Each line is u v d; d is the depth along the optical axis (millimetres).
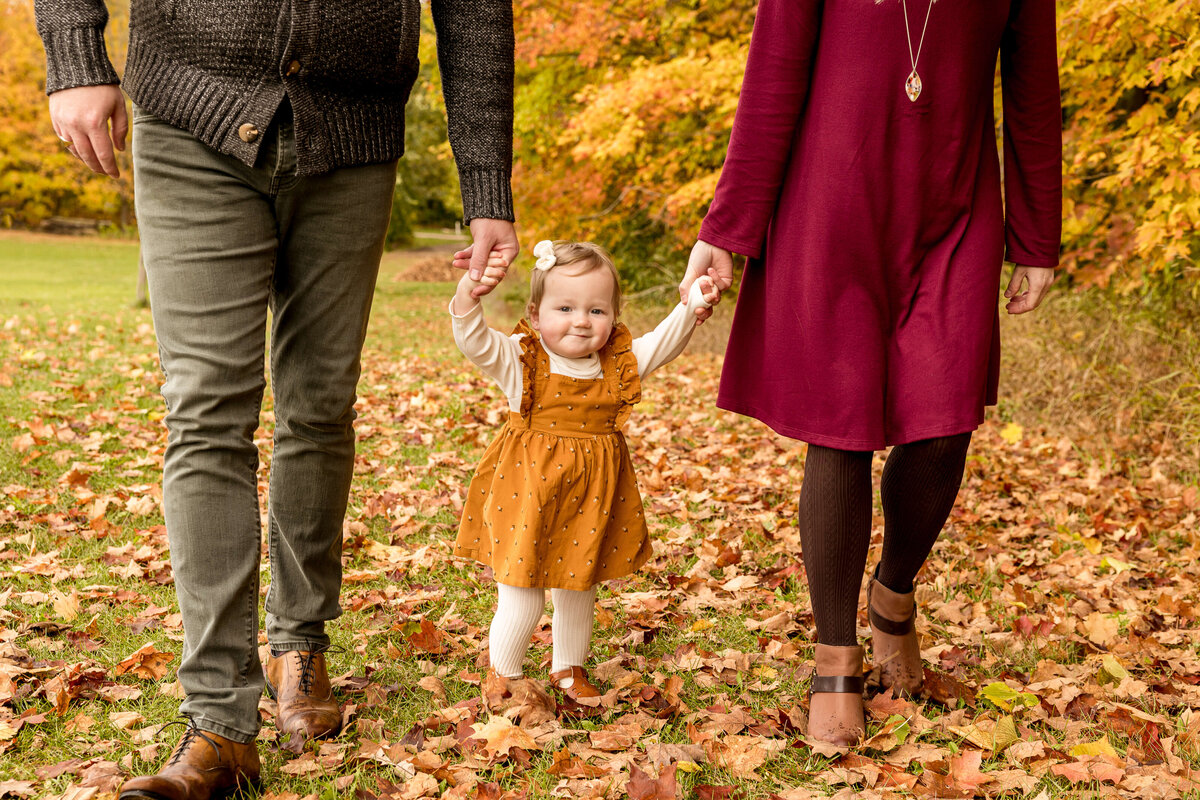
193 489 1733
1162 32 4699
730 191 2084
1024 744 2012
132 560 3098
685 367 8500
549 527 2109
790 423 2059
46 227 32844
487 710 2162
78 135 1691
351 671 2379
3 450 4352
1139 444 5305
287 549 2094
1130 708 2182
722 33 8758
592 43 8703
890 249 1995
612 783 1851
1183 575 3359
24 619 2648
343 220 1920
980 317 1986
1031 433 5781
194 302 1742
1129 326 5906
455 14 2006
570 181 9633
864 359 1994
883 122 1945
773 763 1972
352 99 1859
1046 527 4043
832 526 2041
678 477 4590
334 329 1989
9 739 1990
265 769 1884
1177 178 4617
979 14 1940
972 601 3084
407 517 3691
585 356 2186
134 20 1767
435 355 9312
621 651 2588
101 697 2217
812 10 1989
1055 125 2170
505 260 2002
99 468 4152
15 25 29766
